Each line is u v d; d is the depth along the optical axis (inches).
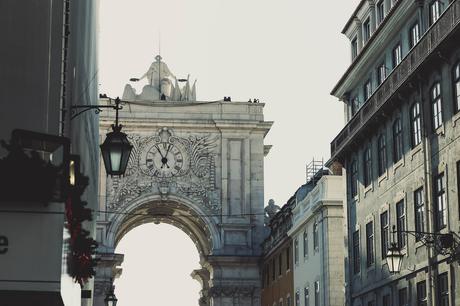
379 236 1396.4
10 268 360.2
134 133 2559.1
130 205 2519.7
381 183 1393.9
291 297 2202.3
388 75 1322.6
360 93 1589.6
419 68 1168.2
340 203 1850.4
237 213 2568.9
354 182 1568.7
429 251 1150.3
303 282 2062.0
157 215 2738.7
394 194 1323.8
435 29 1112.8
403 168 1283.2
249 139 2603.3
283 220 2329.0
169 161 2561.5
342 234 1846.7
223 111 2591.0
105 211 2502.5
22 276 360.5
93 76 859.4
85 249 474.6
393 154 1336.1
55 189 368.5
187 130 2581.2
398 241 1299.2
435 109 1155.9
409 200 1249.4
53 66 405.4
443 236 1053.8
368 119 1408.7
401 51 1352.1
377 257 1400.1
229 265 2556.6
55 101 402.0
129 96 2598.4
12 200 365.4
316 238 1937.7
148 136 2564.0
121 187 2527.1
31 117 387.5
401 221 1295.5
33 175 363.3
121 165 540.7
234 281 2549.2
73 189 415.5
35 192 364.2
